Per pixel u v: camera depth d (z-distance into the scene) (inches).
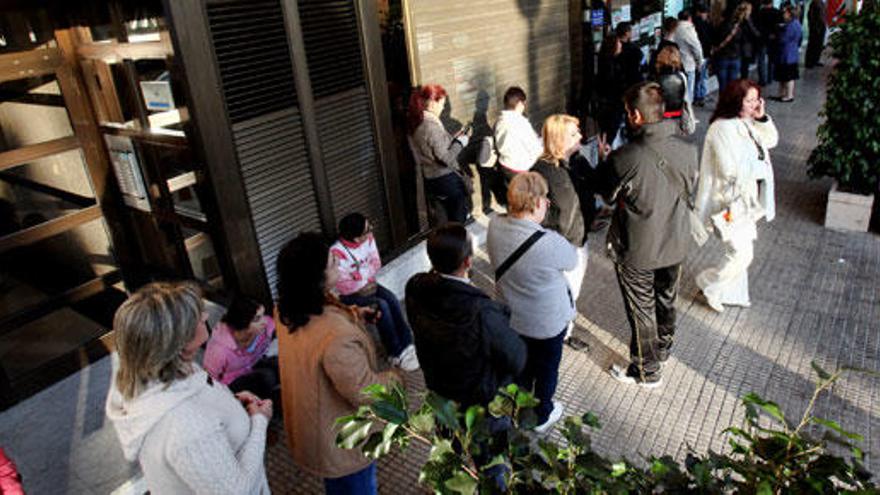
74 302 184.7
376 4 183.2
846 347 159.6
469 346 93.6
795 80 425.7
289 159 167.9
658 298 144.2
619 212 135.6
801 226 228.4
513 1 243.3
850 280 190.1
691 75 365.1
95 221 187.8
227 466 69.3
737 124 158.6
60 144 173.6
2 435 150.9
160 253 185.9
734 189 161.3
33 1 161.2
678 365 159.0
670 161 126.7
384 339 163.5
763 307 180.7
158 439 67.6
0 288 186.1
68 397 163.9
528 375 129.3
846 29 203.8
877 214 218.1
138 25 148.6
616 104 274.5
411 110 202.1
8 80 161.0
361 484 99.3
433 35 214.4
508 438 52.4
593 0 283.3
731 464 51.5
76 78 173.2
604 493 48.8
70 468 139.3
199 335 72.2
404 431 53.0
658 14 367.9
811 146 310.5
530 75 261.7
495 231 121.3
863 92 201.6
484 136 245.8
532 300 119.3
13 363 176.9
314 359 89.3
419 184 222.2
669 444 133.8
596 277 206.4
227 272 161.5
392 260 205.9
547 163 145.8
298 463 98.0
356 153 188.4
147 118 161.6
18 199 172.9
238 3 147.4
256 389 140.0
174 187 165.0
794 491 47.6
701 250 215.6
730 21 389.4
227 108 148.9
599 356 165.8
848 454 125.8
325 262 90.4
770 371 153.6
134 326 66.3
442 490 48.1
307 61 166.7
